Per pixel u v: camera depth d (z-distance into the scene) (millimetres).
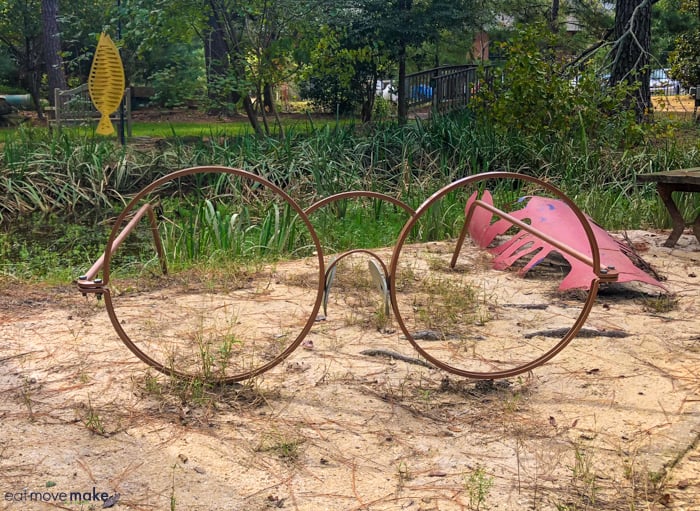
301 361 4176
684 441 3273
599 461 3107
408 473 3010
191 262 6859
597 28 22906
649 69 15273
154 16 13914
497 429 3402
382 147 12547
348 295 5527
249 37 14703
